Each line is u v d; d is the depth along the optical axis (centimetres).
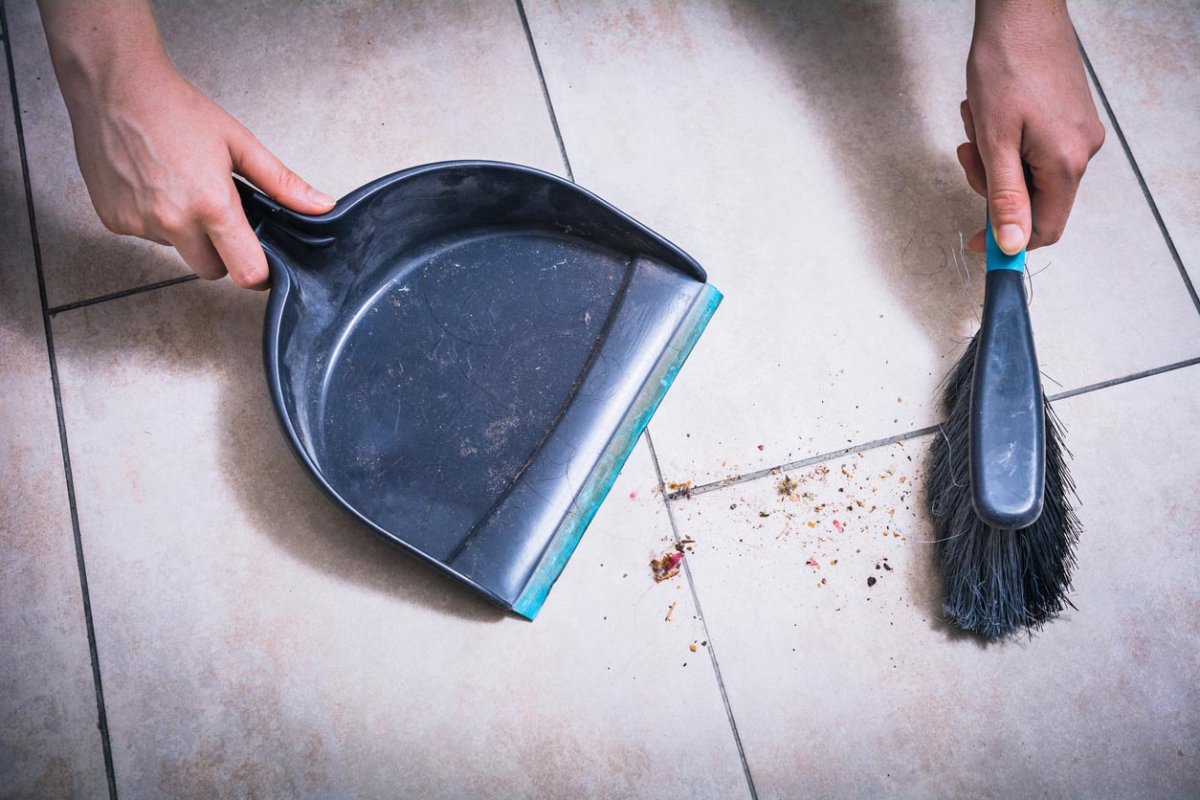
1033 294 106
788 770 94
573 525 96
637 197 109
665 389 100
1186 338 105
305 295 93
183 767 94
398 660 96
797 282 106
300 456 85
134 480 100
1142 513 100
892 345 104
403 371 99
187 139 84
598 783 94
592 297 102
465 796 94
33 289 105
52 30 84
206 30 113
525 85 112
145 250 106
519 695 96
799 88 113
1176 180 109
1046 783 94
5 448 101
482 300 101
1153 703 96
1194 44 113
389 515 96
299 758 94
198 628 97
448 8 114
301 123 111
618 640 97
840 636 97
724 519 100
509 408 98
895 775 94
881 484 101
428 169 92
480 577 94
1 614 97
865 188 109
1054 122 89
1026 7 90
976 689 96
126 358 103
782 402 103
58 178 108
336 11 114
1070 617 98
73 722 95
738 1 115
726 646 97
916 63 113
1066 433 102
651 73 113
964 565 93
